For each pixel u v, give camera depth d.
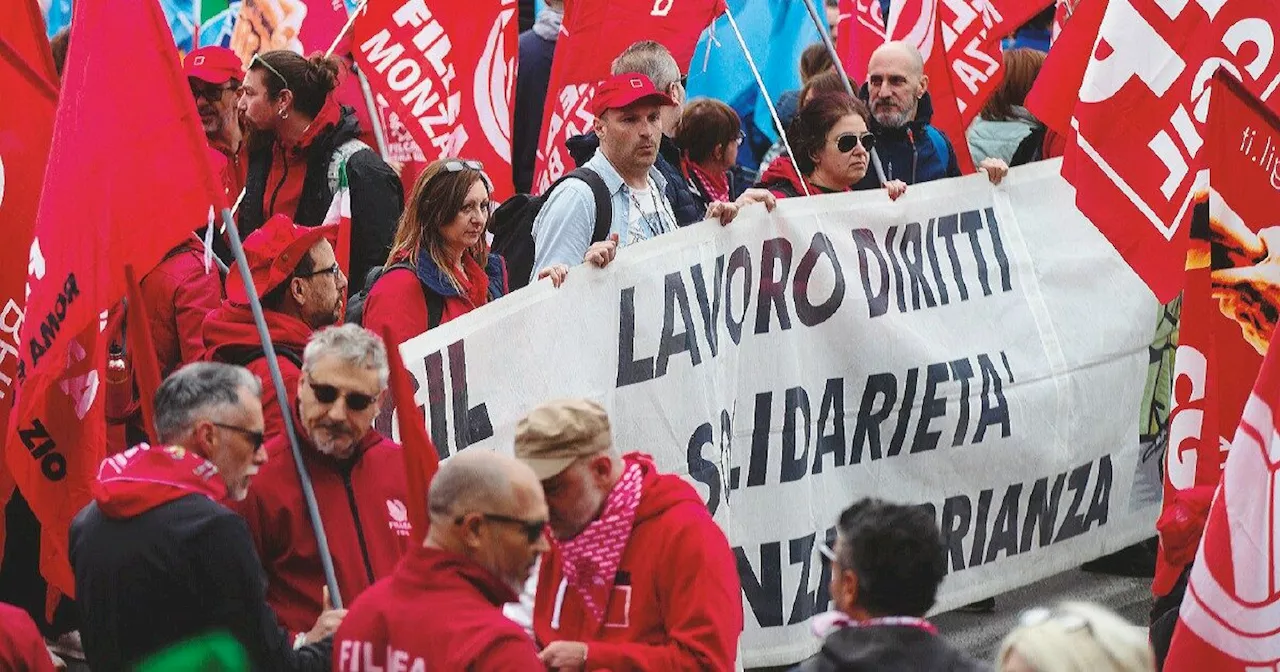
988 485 12.55
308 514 8.53
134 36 8.50
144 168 8.53
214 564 7.44
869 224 11.88
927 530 6.91
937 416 12.18
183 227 8.55
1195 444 9.82
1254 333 9.73
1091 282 13.15
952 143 14.30
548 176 13.80
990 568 12.60
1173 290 11.28
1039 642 5.74
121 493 7.53
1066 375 12.94
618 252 10.34
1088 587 13.66
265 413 9.14
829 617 6.99
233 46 15.15
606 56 13.59
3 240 9.36
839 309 11.66
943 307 12.30
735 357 11.09
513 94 14.01
